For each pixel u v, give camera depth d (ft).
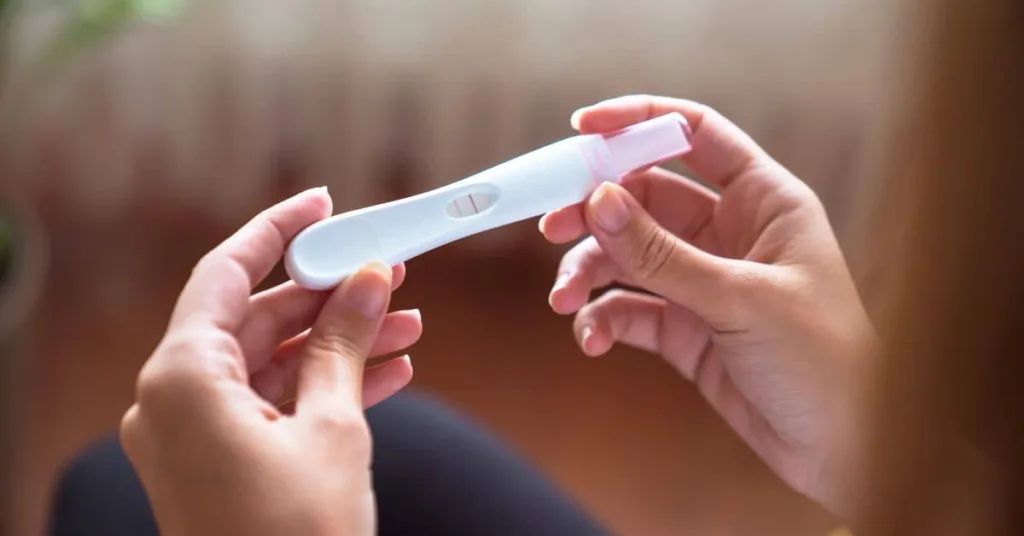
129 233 4.15
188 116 3.95
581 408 3.67
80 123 3.97
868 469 1.45
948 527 1.31
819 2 3.57
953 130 1.20
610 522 3.25
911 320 1.30
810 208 2.15
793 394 2.13
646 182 2.27
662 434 3.60
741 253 2.23
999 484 1.25
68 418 3.41
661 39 3.70
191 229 4.19
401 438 2.37
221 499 1.75
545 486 2.37
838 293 2.11
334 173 4.06
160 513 1.80
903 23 1.37
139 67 3.85
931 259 1.26
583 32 3.71
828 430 2.11
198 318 1.84
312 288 1.90
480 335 3.92
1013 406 1.22
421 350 3.83
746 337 2.11
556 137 3.92
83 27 3.06
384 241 1.93
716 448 3.57
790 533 3.28
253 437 1.76
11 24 3.12
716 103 3.80
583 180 2.01
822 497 2.21
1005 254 1.19
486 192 1.98
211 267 1.88
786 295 2.09
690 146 2.06
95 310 3.86
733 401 2.30
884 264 1.46
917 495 1.33
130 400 3.51
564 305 2.23
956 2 1.18
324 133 3.98
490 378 3.74
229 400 1.78
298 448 1.77
